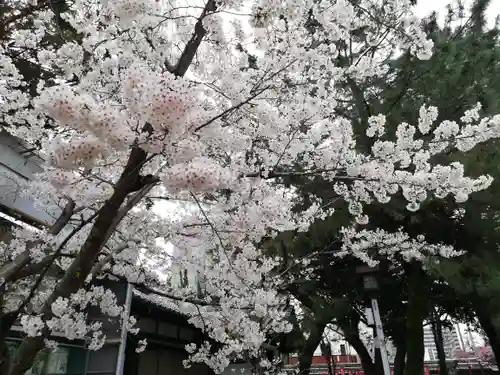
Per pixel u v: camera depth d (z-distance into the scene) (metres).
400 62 7.39
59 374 6.14
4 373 2.57
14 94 3.92
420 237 6.75
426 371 23.59
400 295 10.84
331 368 16.09
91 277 4.28
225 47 4.00
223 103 4.02
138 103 2.13
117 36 3.71
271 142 3.98
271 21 3.25
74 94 2.16
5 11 4.20
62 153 2.23
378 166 3.64
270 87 3.81
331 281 9.59
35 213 7.18
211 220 4.41
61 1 3.93
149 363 9.12
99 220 2.75
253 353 6.86
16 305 3.68
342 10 3.51
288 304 8.68
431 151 3.88
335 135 3.99
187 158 2.34
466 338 31.03
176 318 9.50
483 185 3.73
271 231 5.45
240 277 4.15
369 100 8.04
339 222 7.16
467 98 6.98
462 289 7.52
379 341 6.78
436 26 8.45
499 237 7.05
